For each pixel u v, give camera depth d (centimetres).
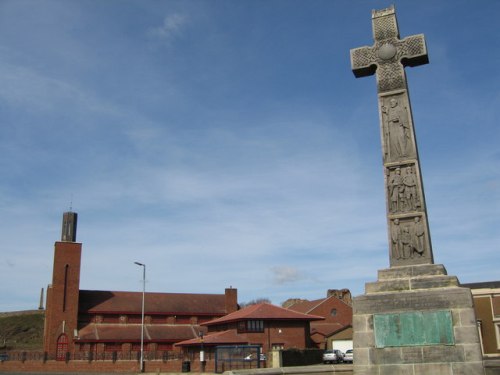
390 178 2223
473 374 1845
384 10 2459
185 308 8688
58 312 7800
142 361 5909
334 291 11112
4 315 12206
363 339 1998
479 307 5791
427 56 2348
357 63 2438
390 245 2142
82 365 6262
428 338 1923
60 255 8019
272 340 6419
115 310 8244
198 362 5338
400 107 2306
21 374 5947
